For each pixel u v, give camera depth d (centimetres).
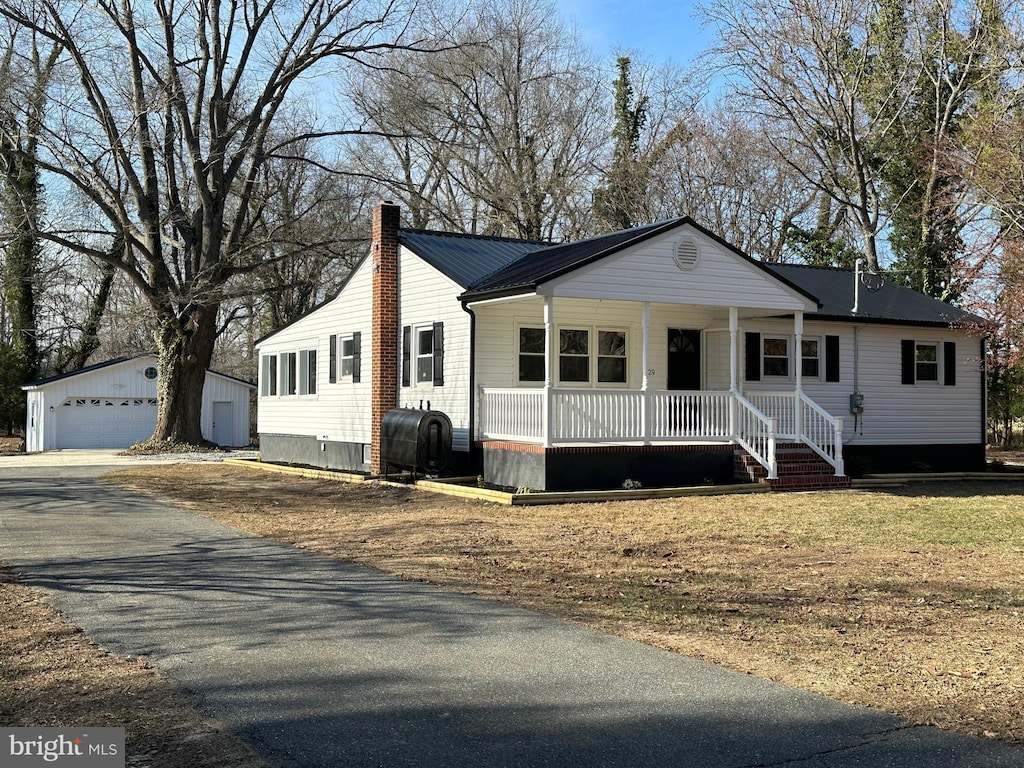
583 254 1852
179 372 3550
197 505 1744
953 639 775
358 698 621
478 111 4122
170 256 4084
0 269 4103
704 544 1260
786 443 2044
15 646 750
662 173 4244
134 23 3111
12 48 2845
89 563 1125
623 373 2108
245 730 561
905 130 3419
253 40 3278
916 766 511
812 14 3388
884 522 1453
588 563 1125
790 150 3875
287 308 4722
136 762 510
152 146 3309
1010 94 2791
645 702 614
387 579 1029
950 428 2461
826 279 2633
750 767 509
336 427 2408
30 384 3825
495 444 1883
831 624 825
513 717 585
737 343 2112
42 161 2983
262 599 927
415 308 2133
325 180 4006
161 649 743
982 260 2225
